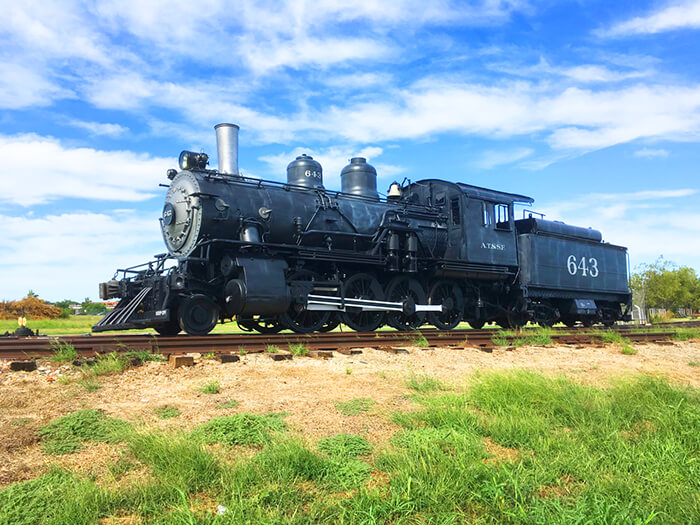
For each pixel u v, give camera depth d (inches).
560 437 195.9
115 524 123.6
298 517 130.3
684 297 1980.8
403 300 514.3
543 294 637.9
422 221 550.3
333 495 144.9
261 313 407.8
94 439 170.7
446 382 277.7
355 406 218.2
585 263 709.3
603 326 690.2
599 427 206.8
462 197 557.6
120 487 138.3
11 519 121.0
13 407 198.5
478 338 454.6
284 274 433.1
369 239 503.8
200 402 215.2
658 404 242.5
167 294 392.2
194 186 426.9
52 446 163.2
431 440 179.3
